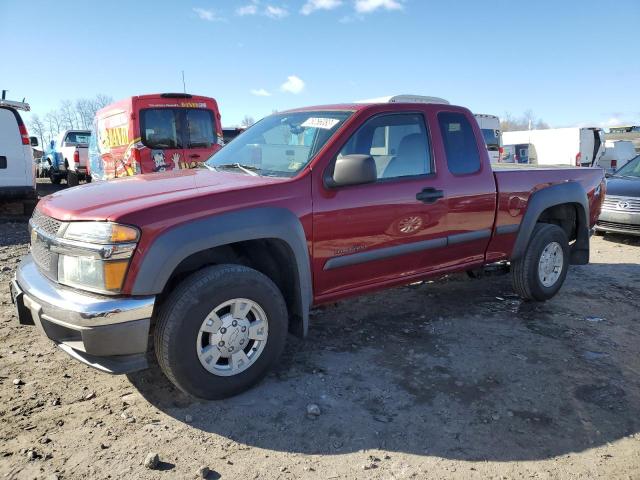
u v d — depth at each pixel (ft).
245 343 10.60
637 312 16.37
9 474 8.22
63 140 57.31
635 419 10.25
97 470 8.39
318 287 11.87
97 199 10.22
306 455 8.93
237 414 10.11
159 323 9.80
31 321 10.86
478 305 16.70
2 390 10.76
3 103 29.99
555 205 16.56
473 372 12.03
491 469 8.67
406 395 10.95
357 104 13.25
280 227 10.60
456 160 14.07
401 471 8.57
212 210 9.94
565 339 14.05
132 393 10.78
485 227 14.64
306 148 12.16
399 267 13.16
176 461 8.68
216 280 9.93
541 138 69.41
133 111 28.91
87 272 9.32
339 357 12.69
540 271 16.35
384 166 12.71
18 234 28.09
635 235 26.89
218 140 31.76
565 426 9.95
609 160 76.48
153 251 9.23
